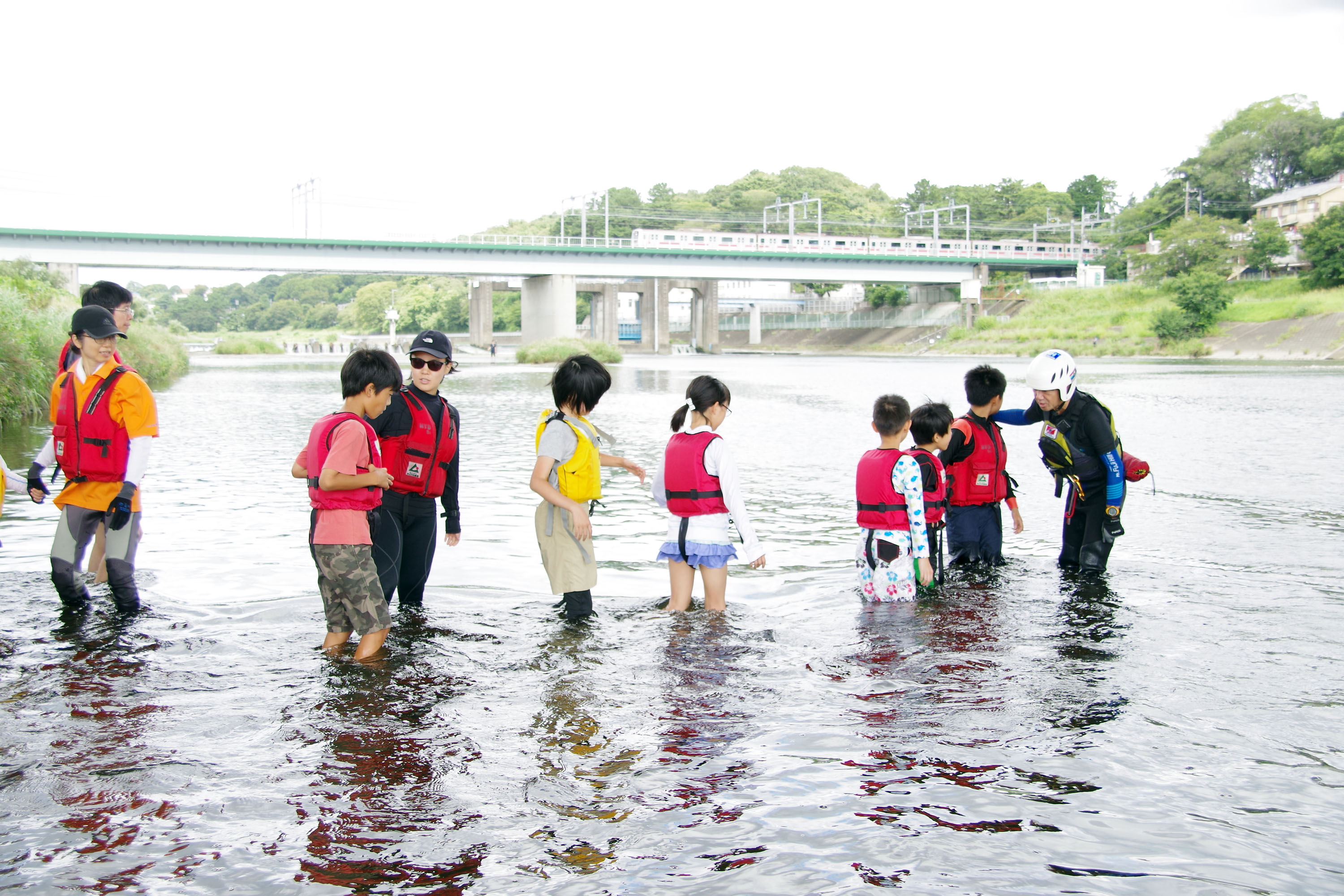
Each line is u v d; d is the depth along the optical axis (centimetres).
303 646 511
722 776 341
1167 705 411
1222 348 7200
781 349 12619
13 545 809
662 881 268
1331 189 9375
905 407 597
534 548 818
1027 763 350
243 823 306
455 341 14012
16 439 1619
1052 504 1031
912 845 288
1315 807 314
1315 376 4238
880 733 381
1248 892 261
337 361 7569
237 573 711
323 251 6988
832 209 17688
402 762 354
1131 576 669
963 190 15738
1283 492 1095
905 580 597
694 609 596
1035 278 11994
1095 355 7844
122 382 574
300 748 368
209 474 1298
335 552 486
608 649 505
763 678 453
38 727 390
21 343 1942
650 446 1636
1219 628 534
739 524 573
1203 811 311
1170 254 8875
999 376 686
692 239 9381
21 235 5797
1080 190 15212
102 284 589
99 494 584
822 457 1517
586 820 307
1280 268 8850
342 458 475
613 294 10725
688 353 10956
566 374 554
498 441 1769
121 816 311
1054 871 272
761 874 271
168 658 488
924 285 11675
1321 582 649
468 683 448
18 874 274
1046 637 519
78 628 545
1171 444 1634
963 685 439
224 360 7912
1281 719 394
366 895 262
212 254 6550
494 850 288
